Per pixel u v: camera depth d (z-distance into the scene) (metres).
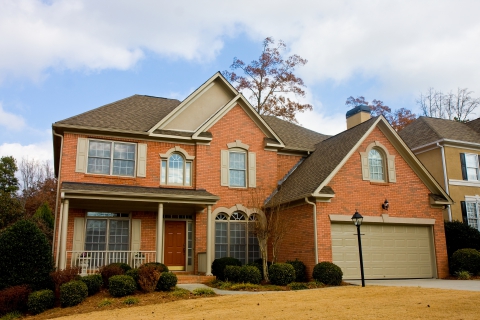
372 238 19.81
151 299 13.80
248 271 16.81
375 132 20.89
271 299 13.17
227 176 21.55
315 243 18.28
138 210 19.88
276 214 19.55
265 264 17.89
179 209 20.42
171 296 14.12
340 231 19.19
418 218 20.77
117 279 14.28
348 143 20.81
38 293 13.63
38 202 41.00
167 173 20.83
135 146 20.58
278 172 23.41
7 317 12.95
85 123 19.59
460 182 26.38
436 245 20.88
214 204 20.11
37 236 15.36
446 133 27.48
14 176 46.25
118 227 19.59
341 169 19.59
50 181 43.69
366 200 19.80
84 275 16.58
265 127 22.80
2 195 27.55
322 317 10.18
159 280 15.03
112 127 19.92
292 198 19.48
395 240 20.30
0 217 26.34
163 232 20.36
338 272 17.23
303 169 22.41
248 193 21.75
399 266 20.06
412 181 21.12
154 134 20.56
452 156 26.62
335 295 13.73
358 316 10.15
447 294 13.16
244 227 21.39
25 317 12.99
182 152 21.22
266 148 22.72
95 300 13.95
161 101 24.83
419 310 10.63
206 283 17.34
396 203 20.44
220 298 13.61
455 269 20.56
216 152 21.61
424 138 27.83
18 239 15.02
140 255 19.42
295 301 12.70
